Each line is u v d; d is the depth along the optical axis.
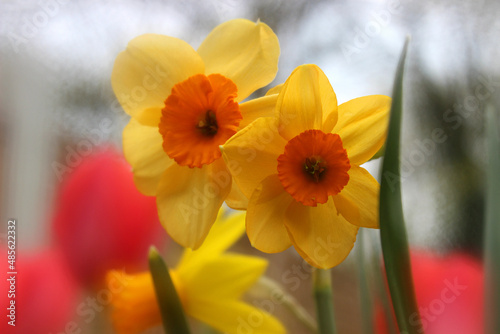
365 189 0.27
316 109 0.27
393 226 0.24
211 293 0.29
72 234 0.24
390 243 0.24
